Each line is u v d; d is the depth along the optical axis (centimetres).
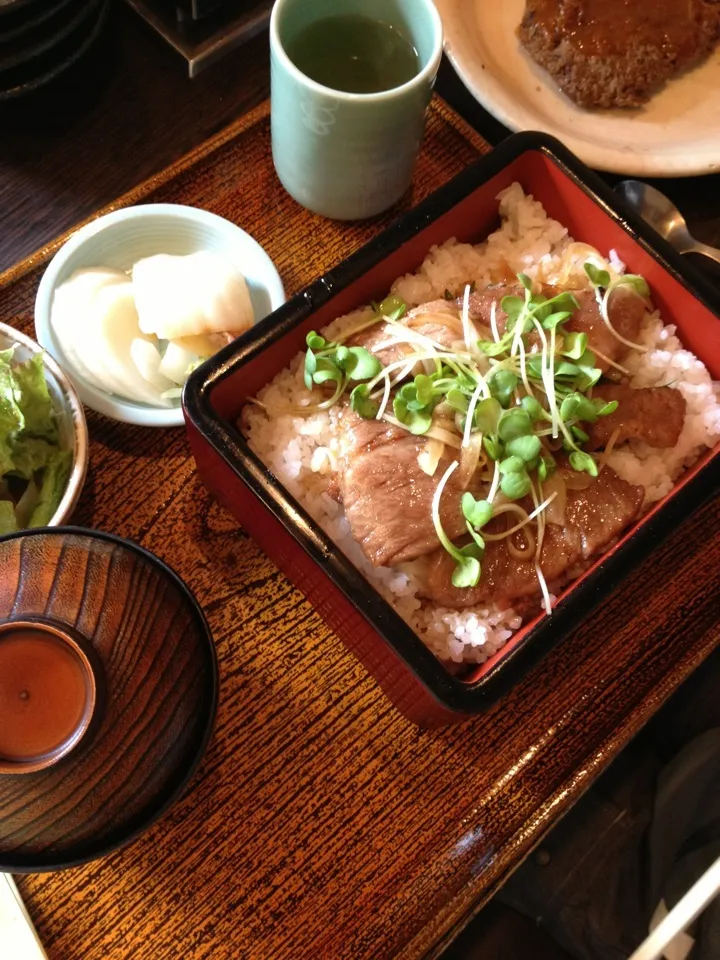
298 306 36
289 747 37
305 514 33
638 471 39
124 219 41
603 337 39
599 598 33
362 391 36
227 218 45
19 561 30
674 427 39
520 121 47
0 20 42
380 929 35
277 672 38
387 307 40
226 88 49
